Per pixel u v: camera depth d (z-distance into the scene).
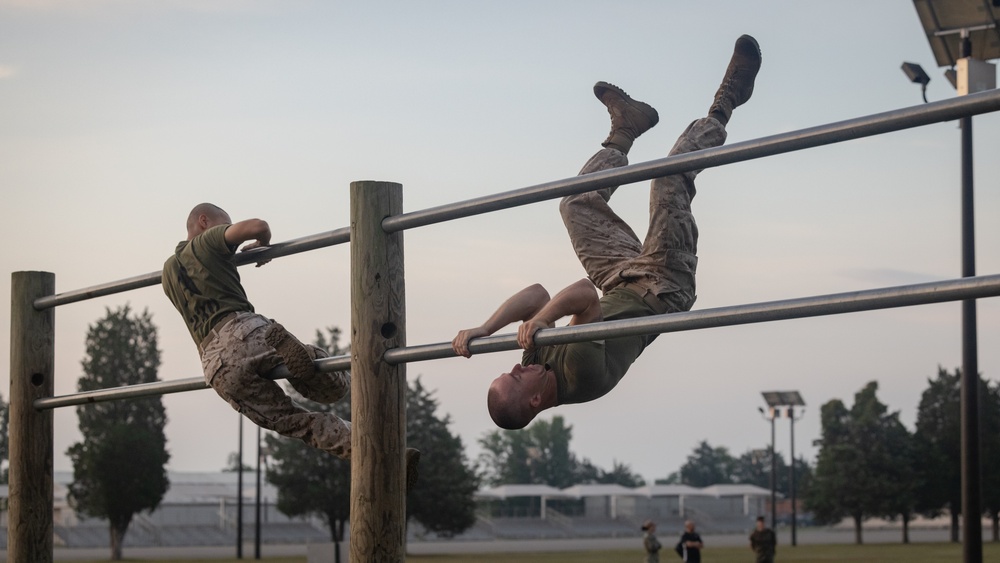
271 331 4.32
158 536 72.94
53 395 6.25
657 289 4.03
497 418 3.81
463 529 50.38
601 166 4.32
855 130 2.89
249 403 4.57
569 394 3.87
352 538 3.95
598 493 101.44
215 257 4.63
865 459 65.06
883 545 58.06
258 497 46.25
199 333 4.66
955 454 67.81
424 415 50.56
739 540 70.88
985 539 72.44
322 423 4.58
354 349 4.00
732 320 3.05
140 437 50.75
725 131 4.23
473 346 3.65
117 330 53.03
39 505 6.18
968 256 13.56
